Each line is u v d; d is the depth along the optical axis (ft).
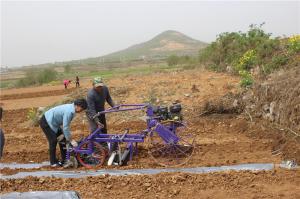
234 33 71.61
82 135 41.14
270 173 26.99
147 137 35.32
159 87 55.57
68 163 31.27
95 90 32.17
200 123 42.98
